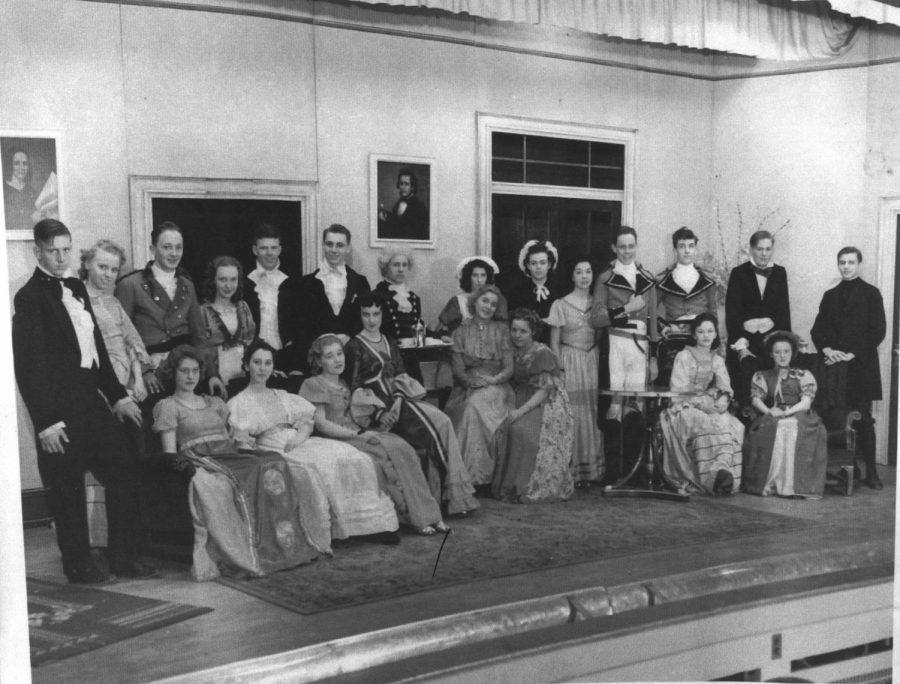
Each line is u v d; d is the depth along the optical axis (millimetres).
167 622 3596
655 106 6246
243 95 4730
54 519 3920
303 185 4965
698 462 5758
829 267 6527
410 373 5320
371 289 5227
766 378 6023
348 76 5066
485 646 3854
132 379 4281
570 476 5508
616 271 5898
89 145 4293
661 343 6020
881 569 4957
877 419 6539
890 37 6293
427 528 4707
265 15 4762
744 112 6488
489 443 5410
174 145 4539
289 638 3523
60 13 4184
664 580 4383
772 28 6305
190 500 4043
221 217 4730
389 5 5160
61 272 4027
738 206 6559
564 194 5949
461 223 5559
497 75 5594
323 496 4379
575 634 4047
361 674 3572
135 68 4398
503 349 5484
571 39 5848
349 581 4090
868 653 4848
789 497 5789
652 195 6301
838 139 6398
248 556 4086
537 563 4434
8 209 4094
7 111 4074
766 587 4648
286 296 4879
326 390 4750
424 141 5363
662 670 4223
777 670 4566
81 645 3391
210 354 4496
